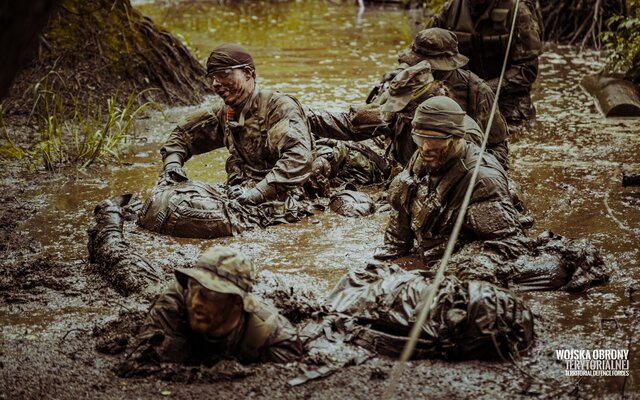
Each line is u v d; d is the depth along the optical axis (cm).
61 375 546
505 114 1123
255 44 1639
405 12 1992
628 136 1066
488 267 641
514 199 788
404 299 581
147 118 1189
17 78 1203
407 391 527
